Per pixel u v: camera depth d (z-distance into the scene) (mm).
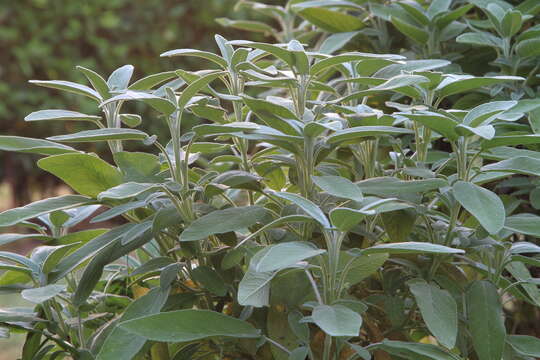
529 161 709
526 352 729
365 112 759
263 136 727
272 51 731
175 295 749
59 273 741
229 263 730
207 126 691
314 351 746
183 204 733
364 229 760
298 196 685
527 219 724
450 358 686
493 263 788
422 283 719
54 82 750
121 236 739
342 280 692
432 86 769
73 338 815
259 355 757
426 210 736
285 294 732
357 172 860
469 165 728
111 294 824
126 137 711
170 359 770
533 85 934
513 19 866
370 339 768
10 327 765
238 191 911
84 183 753
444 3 924
